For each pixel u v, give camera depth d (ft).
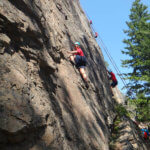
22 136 5.63
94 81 21.16
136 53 53.88
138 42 58.29
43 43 10.19
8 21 7.09
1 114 5.06
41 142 6.41
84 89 16.10
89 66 21.85
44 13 12.69
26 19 8.68
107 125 19.43
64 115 9.78
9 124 5.14
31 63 8.34
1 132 4.93
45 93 8.58
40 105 7.16
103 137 14.46
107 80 31.24
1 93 5.43
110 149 17.57
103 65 32.22
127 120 29.04
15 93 6.01
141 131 33.45
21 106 5.96
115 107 30.63
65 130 8.93
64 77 12.62
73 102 12.00
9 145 5.25
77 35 21.86
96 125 14.12
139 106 45.32
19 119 5.55
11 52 7.02
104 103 22.63
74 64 16.44
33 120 6.17
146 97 45.32
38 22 10.34
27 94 6.66
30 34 8.81
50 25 13.07
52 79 10.37
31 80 7.63
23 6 8.93
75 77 14.80
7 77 6.02
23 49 8.00
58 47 13.14
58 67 12.51
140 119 42.91
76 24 24.66
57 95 10.30
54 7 17.12
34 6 10.24
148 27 52.75
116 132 23.85
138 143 25.13
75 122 10.67
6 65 6.31
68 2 25.81
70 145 8.67
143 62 50.80
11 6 7.90
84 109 13.25
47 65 9.76
